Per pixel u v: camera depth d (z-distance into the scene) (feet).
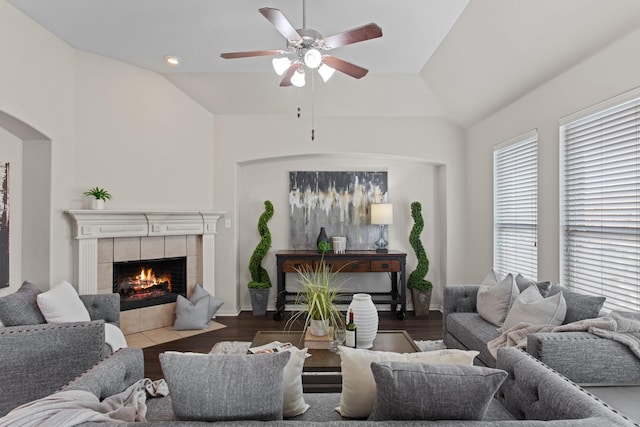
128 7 9.52
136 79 13.57
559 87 9.99
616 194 8.26
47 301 8.45
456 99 14.42
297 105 15.69
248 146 16.21
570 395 4.18
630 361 6.16
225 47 11.77
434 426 3.66
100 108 12.67
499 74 11.50
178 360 4.17
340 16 9.86
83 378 5.08
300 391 5.33
